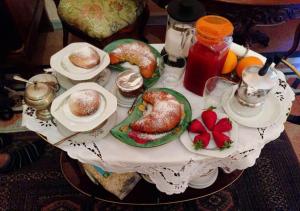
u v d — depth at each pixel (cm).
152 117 84
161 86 98
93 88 87
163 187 90
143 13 166
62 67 92
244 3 112
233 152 83
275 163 145
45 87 88
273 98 95
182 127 87
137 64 96
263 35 194
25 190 135
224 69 97
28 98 86
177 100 92
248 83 84
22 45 152
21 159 141
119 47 98
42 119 89
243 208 133
